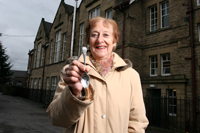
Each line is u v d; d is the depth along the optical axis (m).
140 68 8.48
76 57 1.56
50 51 17.72
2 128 6.26
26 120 8.02
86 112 1.28
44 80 17.69
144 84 8.02
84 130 1.24
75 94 0.97
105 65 1.53
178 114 6.47
